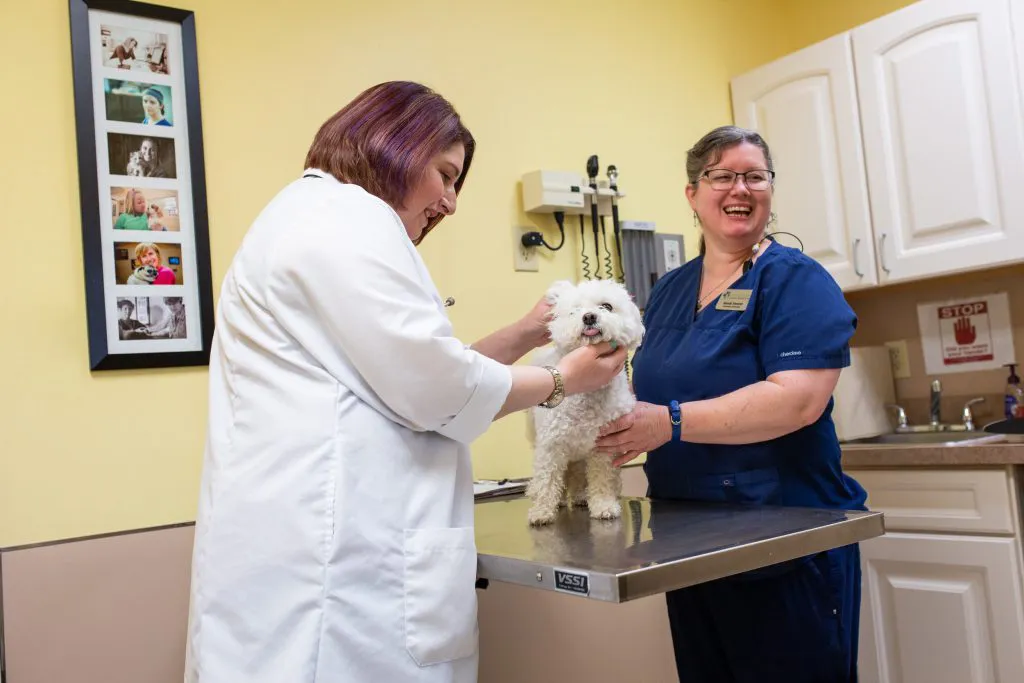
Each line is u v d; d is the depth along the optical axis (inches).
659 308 60.6
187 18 60.7
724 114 101.6
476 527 48.4
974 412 95.4
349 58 69.1
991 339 94.3
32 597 51.1
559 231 81.8
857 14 104.5
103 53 57.4
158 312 58.2
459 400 37.2
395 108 43.5
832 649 48.6
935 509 76.7
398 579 36.3
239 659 34.3
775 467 51.2
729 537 38.2
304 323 37.0
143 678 54.6
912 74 86.9
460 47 76.4
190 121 60.2
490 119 77.9
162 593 56.0
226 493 36.3
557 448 48.0
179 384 58.8
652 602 82.8
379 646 35.2
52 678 51.4
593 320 44.1
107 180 56.9
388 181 42.6
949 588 75.7
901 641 78.5
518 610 71.5
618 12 90.9
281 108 65.1
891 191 88.8
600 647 77.9
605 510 47.5
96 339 55.3
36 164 54.8
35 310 53.9
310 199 39.1
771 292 50.7
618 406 47.1
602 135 87.4
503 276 76.9
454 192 48.4
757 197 54.8
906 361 101.6
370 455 36.5
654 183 91.7
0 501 51.6
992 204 81.7
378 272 35.8
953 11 83.5
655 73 93.9
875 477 80.7
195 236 59.9
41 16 55.8
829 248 93.8
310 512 34.8
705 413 46.9
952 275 96.8
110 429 55.8
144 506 56.6
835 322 48.2
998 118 80.9
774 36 109.7
